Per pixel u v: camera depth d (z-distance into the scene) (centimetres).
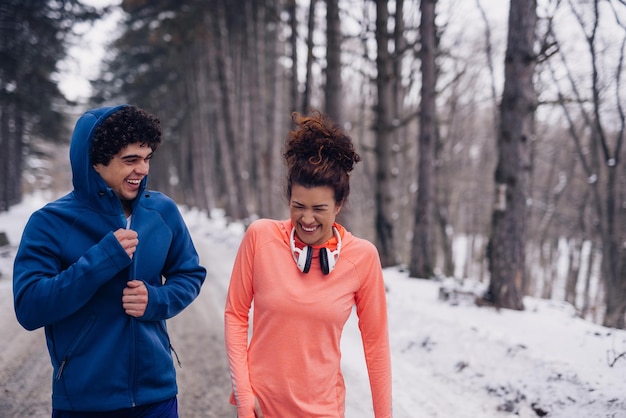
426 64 907
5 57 1470
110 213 159
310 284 161
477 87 1962
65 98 2139
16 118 2686
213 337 544
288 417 162
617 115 1288
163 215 177
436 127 1670
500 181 629
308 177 150
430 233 922
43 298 140
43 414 334
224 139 2339
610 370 363
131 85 2888
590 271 1817
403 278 912
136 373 160
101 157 152
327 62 915
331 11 907
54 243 154
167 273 184
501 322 534
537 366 382
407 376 425
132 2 1655
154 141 162
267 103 2592
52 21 1512
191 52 2588
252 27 1856
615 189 1293
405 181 2062
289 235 166
